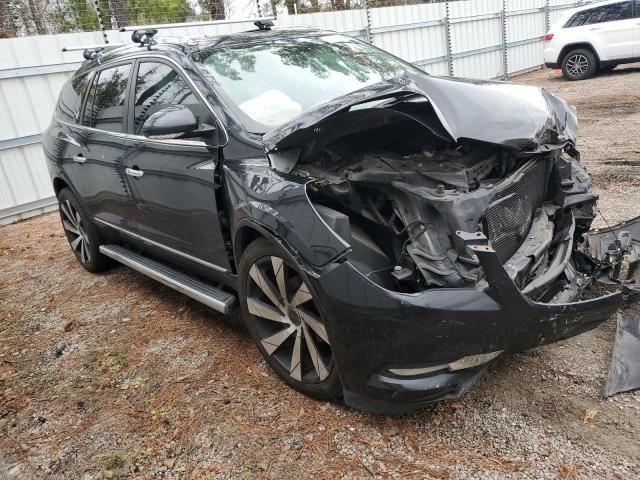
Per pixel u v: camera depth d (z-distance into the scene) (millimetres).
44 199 8305
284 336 2887
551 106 3145
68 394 3287
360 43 4215
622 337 2885
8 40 7609
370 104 2510
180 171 3289
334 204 2715
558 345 3055
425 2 15281
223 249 3166
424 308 2178
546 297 2666
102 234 4895
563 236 2945
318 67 3609
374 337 2305
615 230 3486
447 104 2605
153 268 4059
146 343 3756
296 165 2703
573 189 3143
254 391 3023
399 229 2537
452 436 2496
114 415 3016
